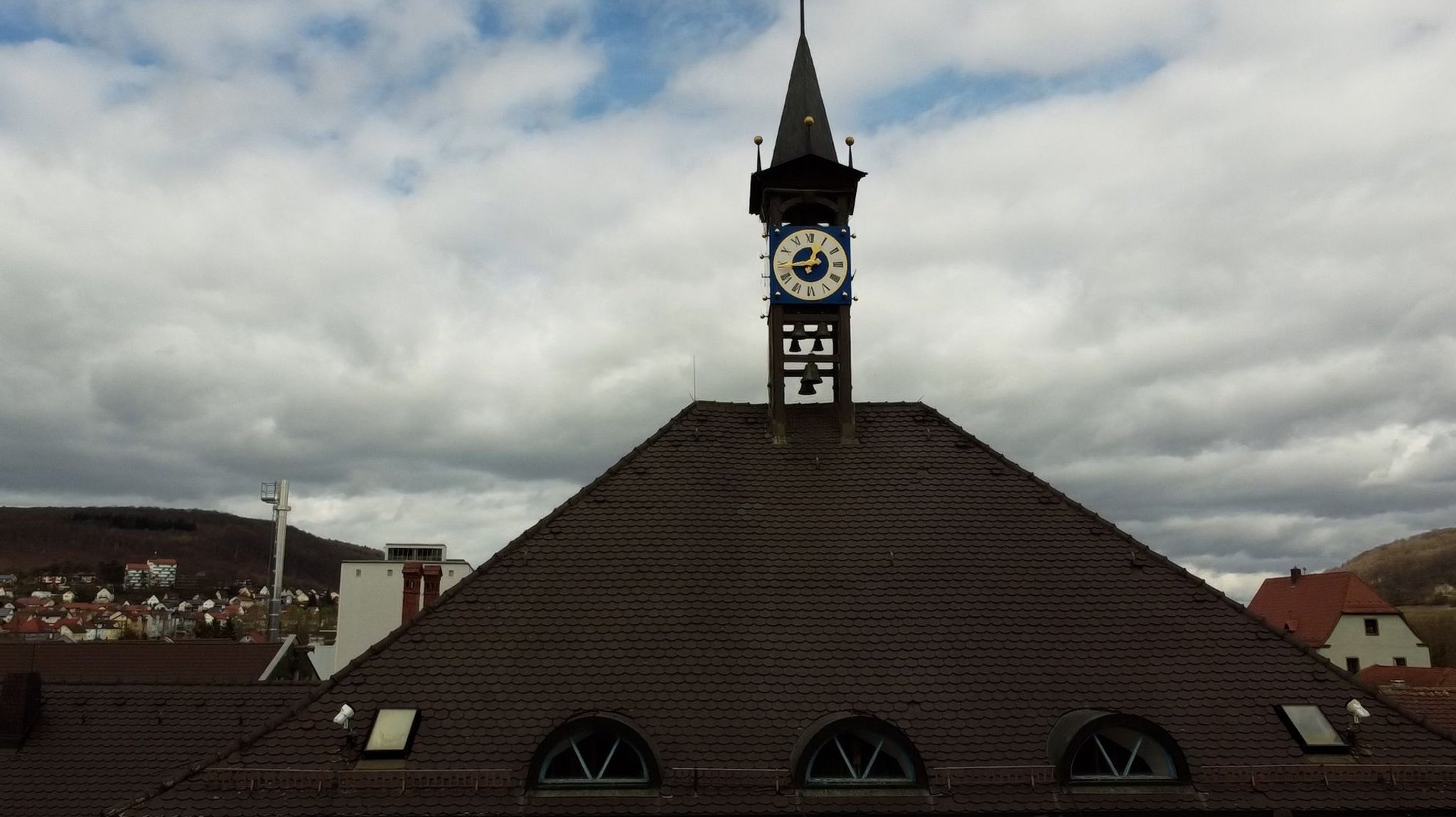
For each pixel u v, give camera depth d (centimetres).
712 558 1989
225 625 11125
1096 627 1891
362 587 5094
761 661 1795
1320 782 1652
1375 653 7650
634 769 1644
